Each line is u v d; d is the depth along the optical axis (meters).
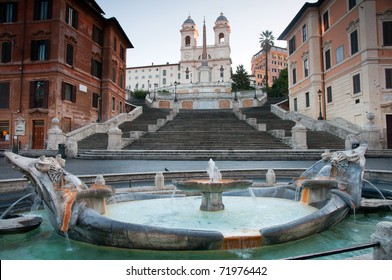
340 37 31.08
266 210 7.44
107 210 7.47
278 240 5.05
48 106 29.72
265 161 19.84
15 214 7.29
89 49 35.69
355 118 28.34
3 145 30.30
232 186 7.00
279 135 26.12
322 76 34.72
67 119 31.53
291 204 8.17
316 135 26.81
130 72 124.00
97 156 21.80
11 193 9.45
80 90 33.75
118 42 42.69
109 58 38.72
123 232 4.85
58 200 5.61
